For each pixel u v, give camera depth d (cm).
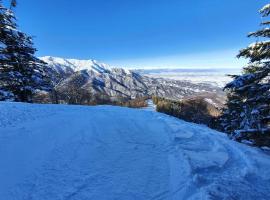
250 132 1086
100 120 1232
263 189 644
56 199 521
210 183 637
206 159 791
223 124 2055
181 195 572
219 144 971
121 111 1639
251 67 1586
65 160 707
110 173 655
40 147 780
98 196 546
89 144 850
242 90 1077
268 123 1130
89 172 650
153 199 552
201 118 4062
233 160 818
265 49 1059
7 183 565
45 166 661
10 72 2219
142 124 1227
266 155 932
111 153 789
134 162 734
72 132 968
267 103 1085
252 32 1086
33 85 2425
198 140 1010
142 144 898
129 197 552
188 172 677
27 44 2417
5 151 719
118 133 1013
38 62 2514
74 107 1647
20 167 642
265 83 1034
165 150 852
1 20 2227
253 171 738
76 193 549
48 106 1542
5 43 2255
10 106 1346
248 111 1480
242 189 615
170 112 4331
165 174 667
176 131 1118
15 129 926
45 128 980
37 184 572
